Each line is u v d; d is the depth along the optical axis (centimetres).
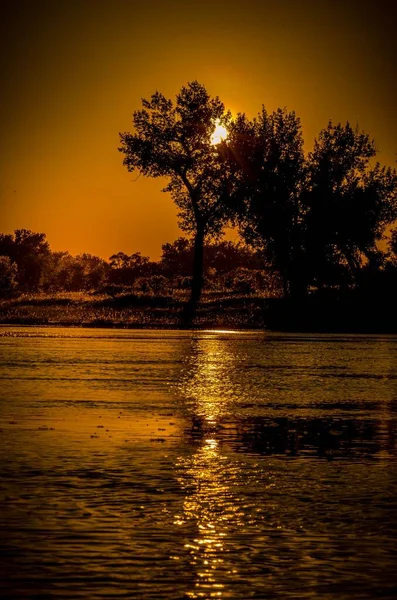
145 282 14775
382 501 1803
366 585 1330
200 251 13150
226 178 13038
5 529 1580
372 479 2014
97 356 6106
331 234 12125
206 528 1602
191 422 2898
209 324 11569
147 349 6944
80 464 2147
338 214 12000
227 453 2333
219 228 13350
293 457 2284
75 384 4131
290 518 1672
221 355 6359
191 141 13375
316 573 1377
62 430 2675
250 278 14800
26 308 12988
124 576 1357
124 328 11150
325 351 6931
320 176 12262
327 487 1930
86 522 1630
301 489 1909
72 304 13125
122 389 3916
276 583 1337
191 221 13438
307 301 11725
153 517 1669
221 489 1903
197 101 13325
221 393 3806
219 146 12962
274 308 11775
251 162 12669
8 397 3566
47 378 4422
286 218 12200
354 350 7069
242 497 1831
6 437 2534
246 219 12812
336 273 12138
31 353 6375
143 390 3888
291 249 12194
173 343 7850
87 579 1344
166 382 4278
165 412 3139
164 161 13275
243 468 2133
